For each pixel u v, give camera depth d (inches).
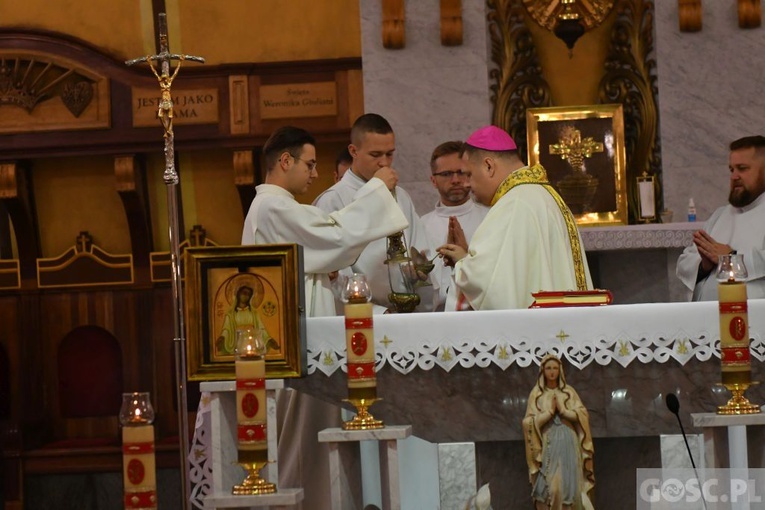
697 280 809.5
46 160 1227.9
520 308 608.7
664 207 1136.8
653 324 546.9
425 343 554.3
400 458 584.4
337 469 503.5
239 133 1176.2
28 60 1190.9
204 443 653.9
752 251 798.5
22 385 1219.2
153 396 1216.2
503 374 561.3
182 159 1219.2
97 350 1227.9
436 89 1139.9
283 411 608.1
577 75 1167.0
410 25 1142.3
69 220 1240.2
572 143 1146.7
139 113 1187.3
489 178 653.3
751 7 1113.4
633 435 558.9
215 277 539.8
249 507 505.4
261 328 534.0
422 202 1133.1
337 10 1187.3
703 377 554.3
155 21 1189.7
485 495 456.4
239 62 1189.7
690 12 1120.8
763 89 1124.5
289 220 643.5
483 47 1139.3
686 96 1136.2
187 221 1231.5
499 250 613.9
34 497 1175.0
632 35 1156.5
